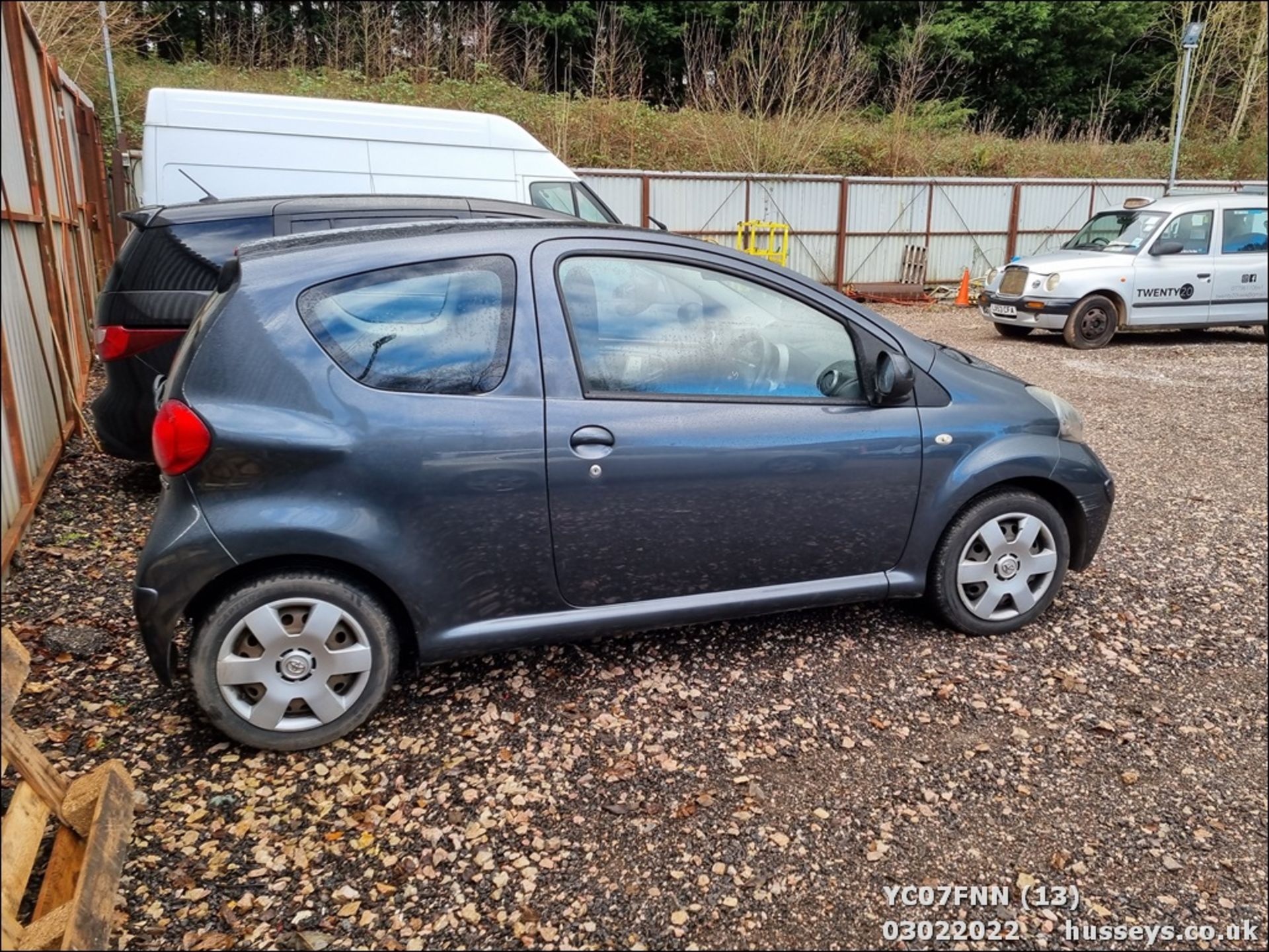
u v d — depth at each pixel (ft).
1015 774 9.41
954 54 93.71
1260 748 10.11
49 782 7.22
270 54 71.15
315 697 9.23
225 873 7.70
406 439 9.09
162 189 23.20
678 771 9.20
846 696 10.61
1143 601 13.58
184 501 8.75
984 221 62.80
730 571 10.69
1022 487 12.20
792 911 7.56
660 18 91.30
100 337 15.37
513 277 9.78
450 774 9.04
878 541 11.29
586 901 7.57
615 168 62.85
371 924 7.26
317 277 9.23
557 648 11.45
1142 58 101.24
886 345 11.24
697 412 10.18
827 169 67.15
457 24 73.61
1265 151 83.97
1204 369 33.58
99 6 50.29
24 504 6.71
